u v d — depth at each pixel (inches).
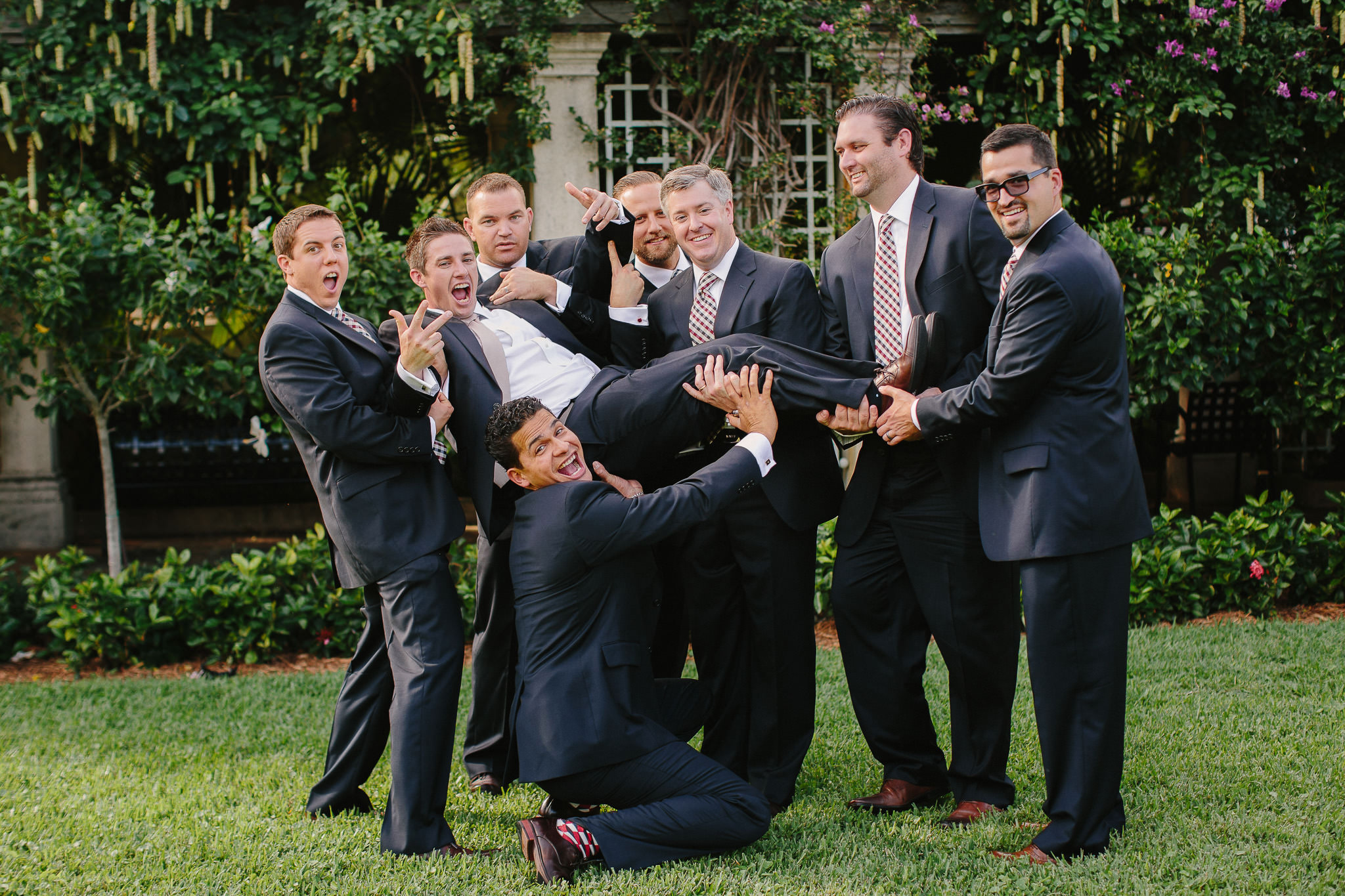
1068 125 289.1
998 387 117.1
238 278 249.3
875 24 278.8
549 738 117.5
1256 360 278.4
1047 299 115.7
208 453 404.8
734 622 141.2
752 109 280.5
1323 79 280.1
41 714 195.9
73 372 252.7
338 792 136.3
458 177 354.9
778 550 135.3
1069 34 267.7
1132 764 147.3
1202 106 268.8
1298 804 129.0
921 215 135.8
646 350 149.1
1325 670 192.5
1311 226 271.3
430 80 298.2
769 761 138.7
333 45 266.2
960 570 131.7
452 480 386.3
